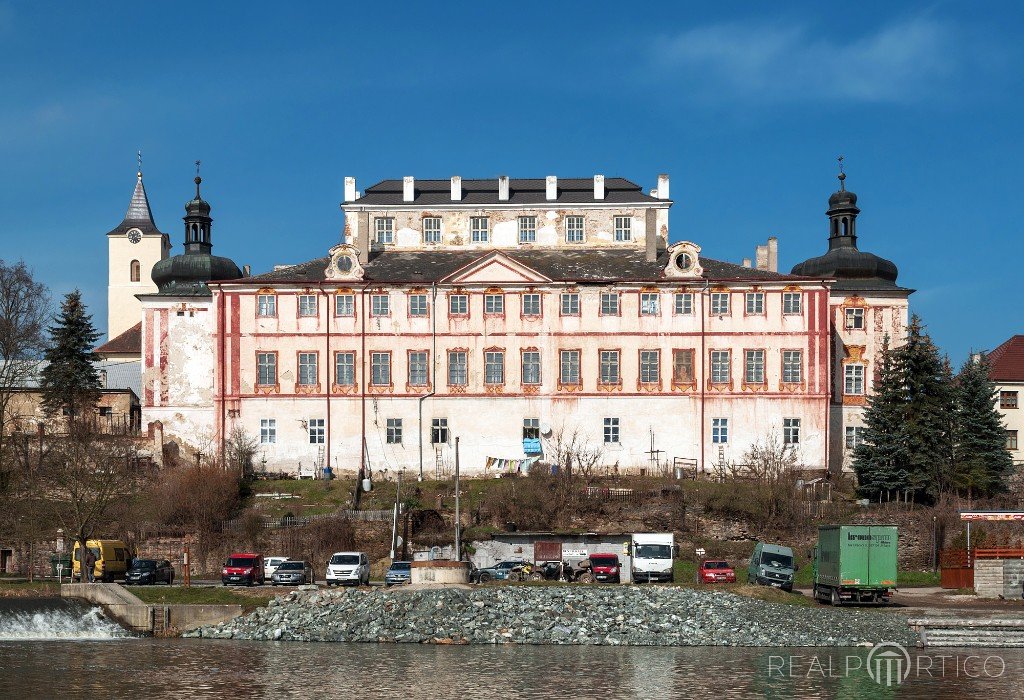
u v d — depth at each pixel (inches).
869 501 4805.6
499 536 4276.6
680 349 5093.5
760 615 3358.8
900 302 5310.0
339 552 4069.9
